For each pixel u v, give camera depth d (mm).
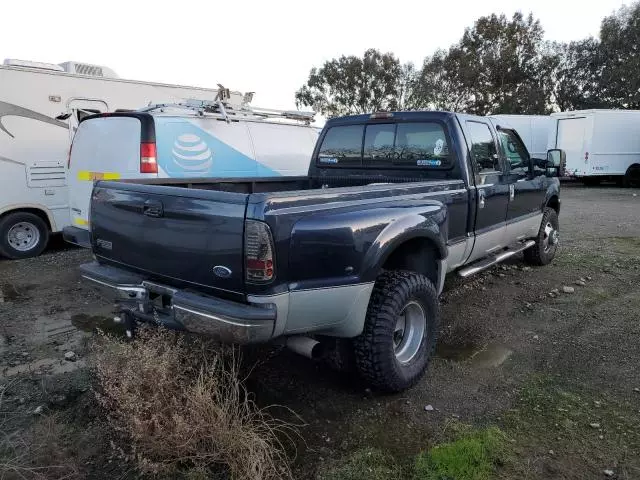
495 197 5121
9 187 7562
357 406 3391
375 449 2908
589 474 2699
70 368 3967
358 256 3094
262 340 2736
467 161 4660
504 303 5480
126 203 3340
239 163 7453
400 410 3348
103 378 3162
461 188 4543
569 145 19359
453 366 3992
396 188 3678
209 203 2811
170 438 2662
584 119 18734
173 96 9336
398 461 2820
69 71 8586
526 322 4930
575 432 3072
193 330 2869
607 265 7027
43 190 7871
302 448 2924
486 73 36406
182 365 3125
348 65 40469
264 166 7840
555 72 36594
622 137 19047
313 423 3182
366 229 3156
